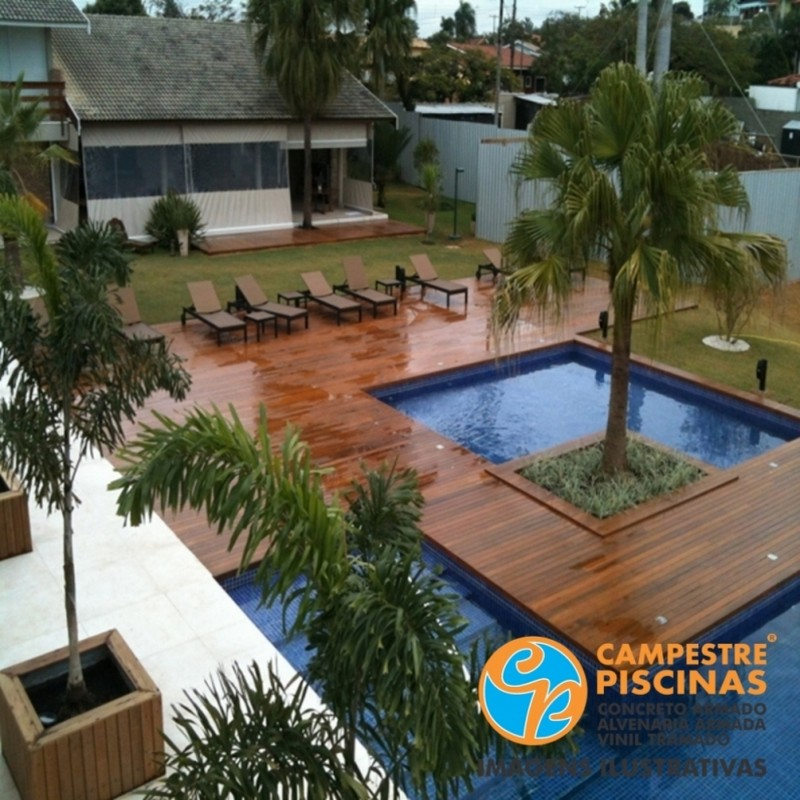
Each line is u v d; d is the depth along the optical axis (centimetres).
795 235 1766
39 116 1575
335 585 334
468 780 348
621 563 775
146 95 2114
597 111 812
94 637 523
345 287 1603
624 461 936
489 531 829
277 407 1127
